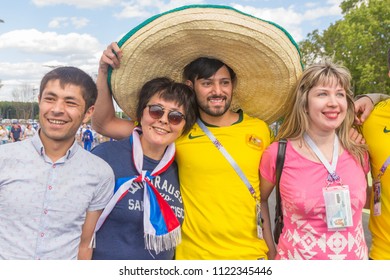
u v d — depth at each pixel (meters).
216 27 2.66
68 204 2.21
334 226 2.42
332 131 2.63
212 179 2.73
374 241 2.77
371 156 2.75
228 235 2.68
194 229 2.72
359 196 2.52
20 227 2.10
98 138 26.89
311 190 2.50
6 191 2.10
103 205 2.43
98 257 2.51
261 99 3.25
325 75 2.55
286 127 2.84
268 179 2.77
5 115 59.59
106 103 3.04
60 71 2.24
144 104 2.67
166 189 2.68
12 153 2.16
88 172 2.31
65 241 2.21
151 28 2.75
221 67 2.89
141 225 2.54
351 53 24.73
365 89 24.69
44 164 2.19
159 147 2.65
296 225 2.55
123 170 2.61
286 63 2.91
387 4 23.59
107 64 2.91
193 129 2.88
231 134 2.84
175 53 2.93
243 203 2.72
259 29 2.73
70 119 2.21
